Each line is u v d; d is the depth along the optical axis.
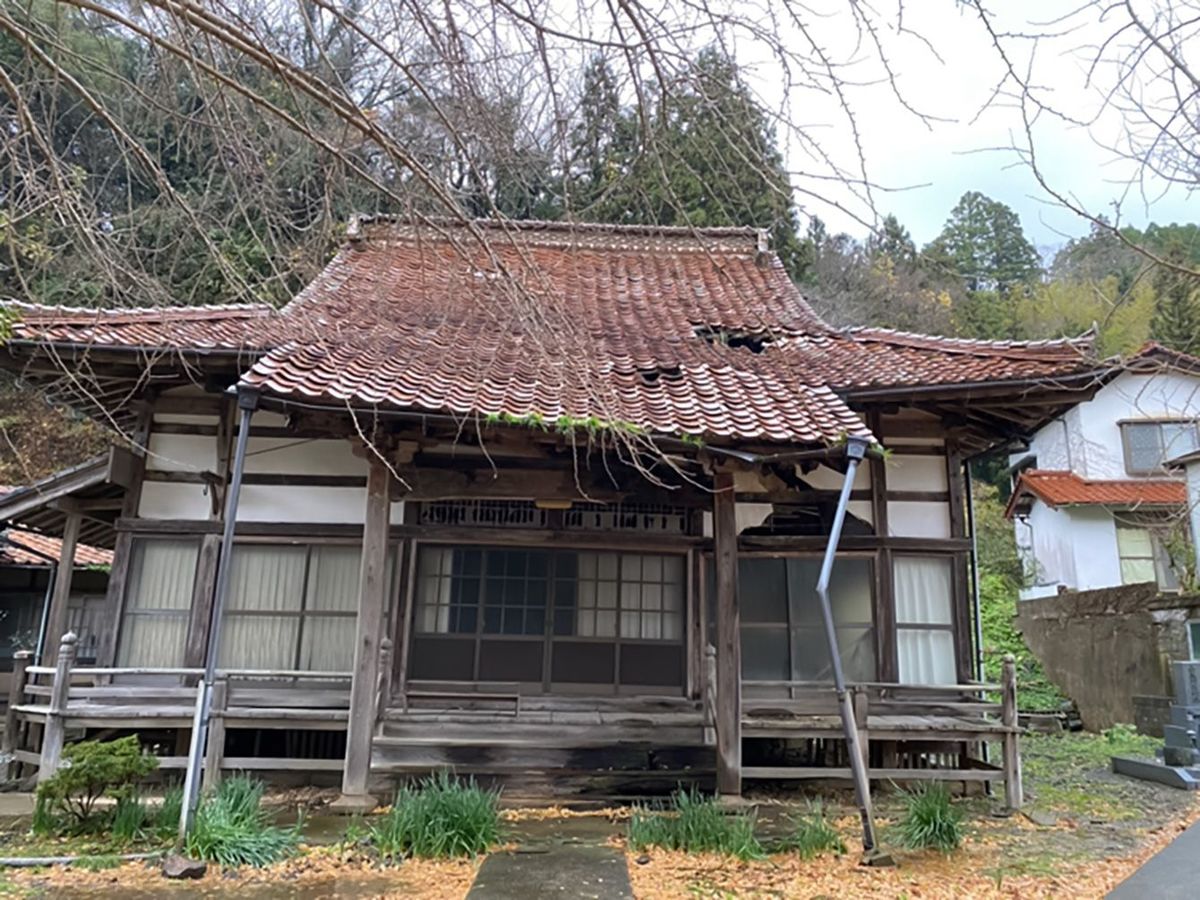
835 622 7.80
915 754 7.65
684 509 8.22
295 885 4.58
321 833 5.50
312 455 7.78
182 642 7.38
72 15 3.23
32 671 6.82
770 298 10.30
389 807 6.15
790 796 7.10
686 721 7.23
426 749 6.63
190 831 5.03
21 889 4.43
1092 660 13.48
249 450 7.73
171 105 3.39
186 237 3.58
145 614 7.40
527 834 5.66
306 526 7.59
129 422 8.45
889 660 7.61
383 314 8.49
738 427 6.24
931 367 7.71
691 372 7.62
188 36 2.96
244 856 4.89
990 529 22.39
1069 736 11.96
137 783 6.43
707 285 10.78
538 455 6.87
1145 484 15.96
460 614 8.04
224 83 2.88
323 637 7.46
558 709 7.59
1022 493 18.34
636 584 8.22
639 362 7.81
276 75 2.91
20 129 3.10
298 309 5.47
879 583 7.79
